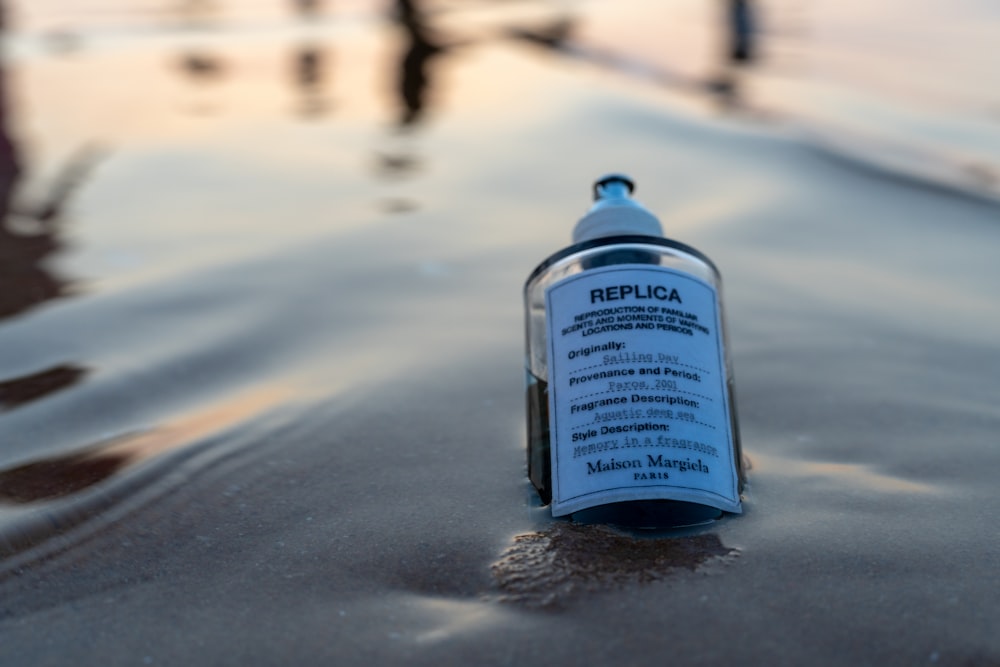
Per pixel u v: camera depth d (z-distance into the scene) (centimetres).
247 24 168
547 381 41
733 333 60
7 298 64
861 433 48
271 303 63
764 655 33
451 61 142
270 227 78
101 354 56
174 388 53
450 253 72
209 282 67
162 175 93
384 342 58
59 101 120
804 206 85
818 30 157
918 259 73
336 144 104
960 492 43
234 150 101
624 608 35
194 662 34
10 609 36
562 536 39
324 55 146
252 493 43
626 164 98
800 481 43
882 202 87
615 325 40
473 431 48
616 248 42
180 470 45
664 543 39
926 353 57
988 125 110
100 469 45
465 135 107
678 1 180
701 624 34
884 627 34
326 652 34
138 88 127
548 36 157
